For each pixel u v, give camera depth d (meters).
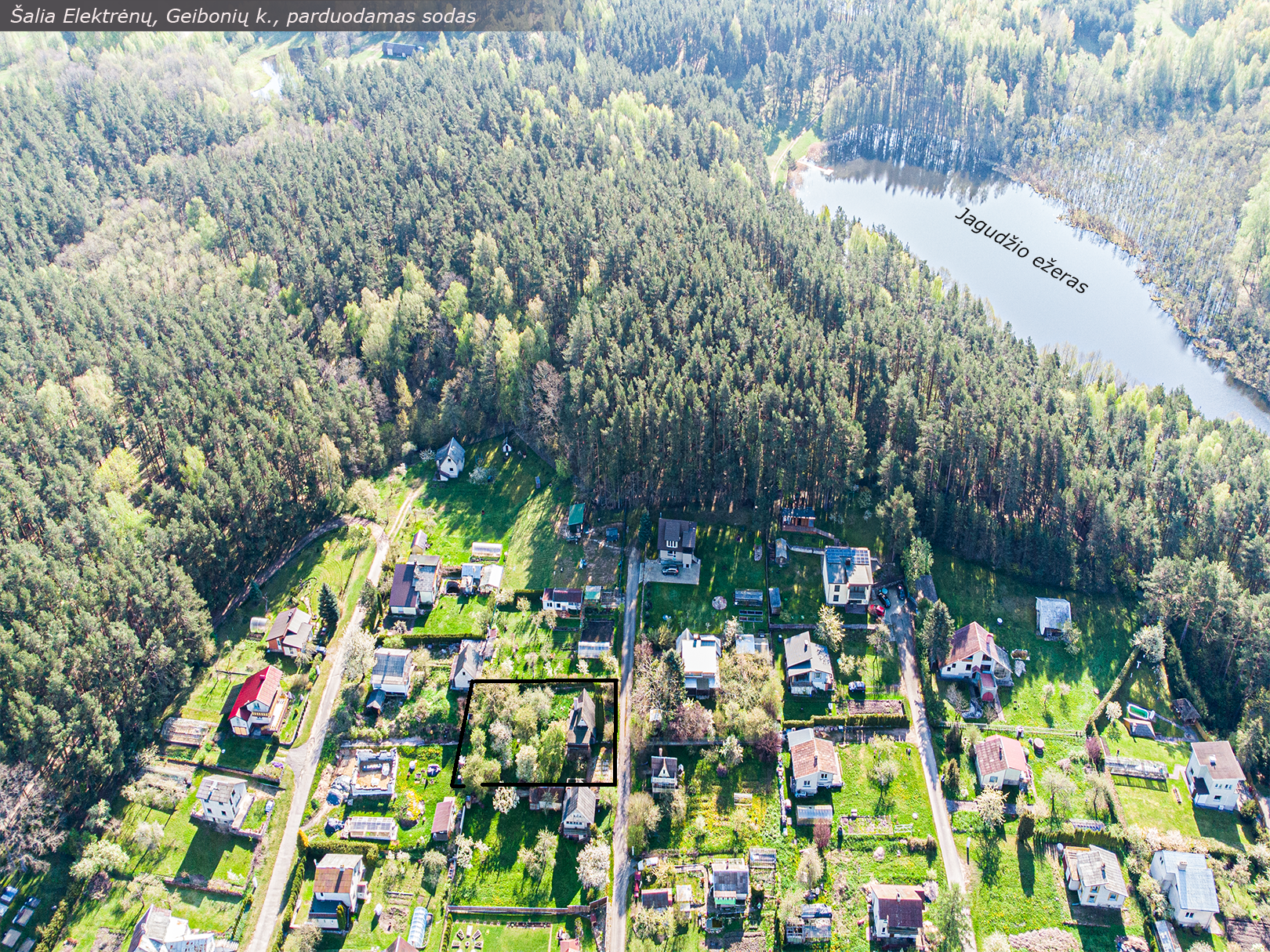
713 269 184.12
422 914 109.75
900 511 143.12
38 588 129.50
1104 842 113.06
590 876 109.56
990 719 128.25
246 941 109.06
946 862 112.31
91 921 110.56
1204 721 128.38
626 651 138.38
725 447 160.38
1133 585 144.50
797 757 120.62
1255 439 164.88
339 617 145.00
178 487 158.50
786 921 106.00
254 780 124.44
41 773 116.81
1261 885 108.38
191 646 136.00
